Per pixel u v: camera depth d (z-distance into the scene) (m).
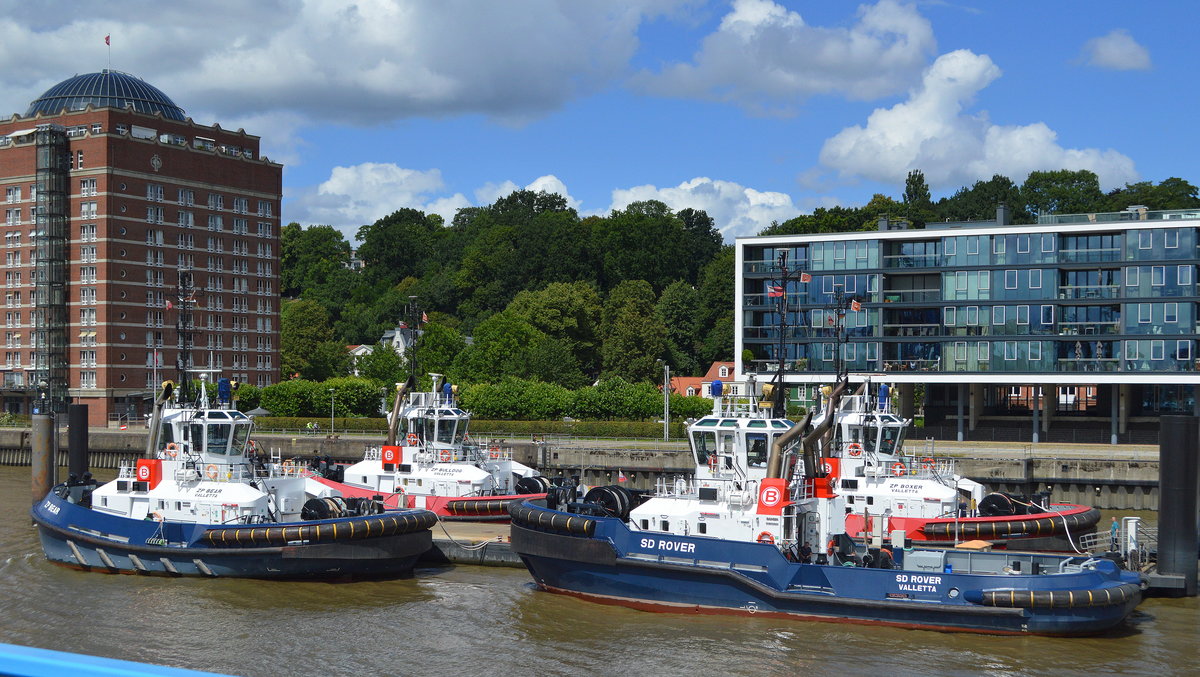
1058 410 77.19
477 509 40.03
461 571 34.62
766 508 29.17
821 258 75.75
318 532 31.72
